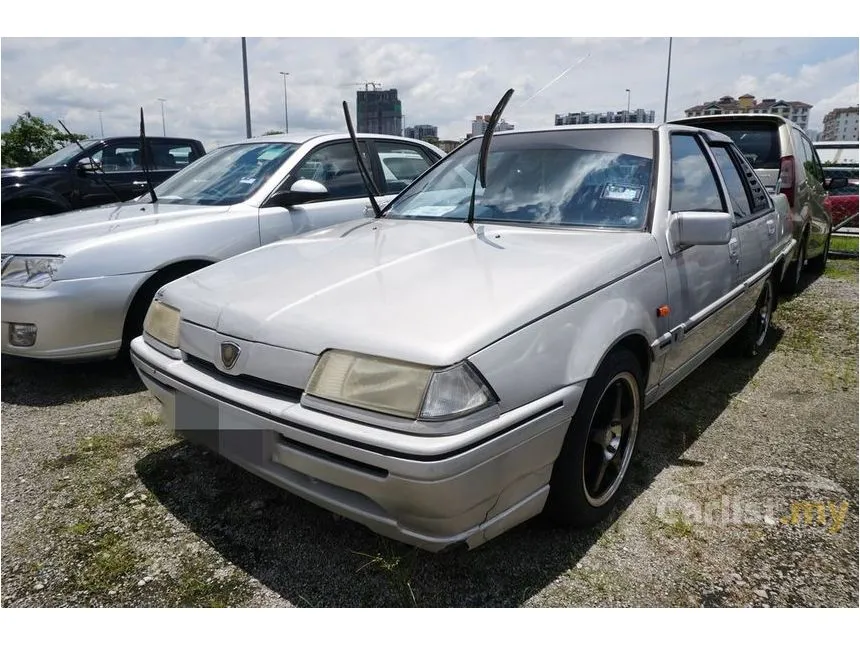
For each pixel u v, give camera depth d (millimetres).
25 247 3598
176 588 2084
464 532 1860
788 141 5746
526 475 1963
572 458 2117
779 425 3260
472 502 1798
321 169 4707
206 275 2605
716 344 3389
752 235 3707
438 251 2518
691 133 3391
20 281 3539
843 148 13164
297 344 1979
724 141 3834
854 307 5676
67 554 2252
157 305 2584
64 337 3496
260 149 4762
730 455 2943
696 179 3227
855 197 10281
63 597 2047
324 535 2340
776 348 4520
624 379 2402
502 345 1873
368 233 2943
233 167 4652
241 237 4074
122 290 3596
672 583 2096
